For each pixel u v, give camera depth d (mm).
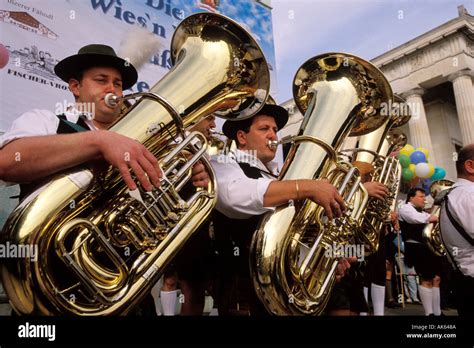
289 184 1343
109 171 1000
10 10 2607
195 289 2072
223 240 1662
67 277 949
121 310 930
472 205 1886
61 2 2908
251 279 1441
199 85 1291
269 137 1765
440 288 4125
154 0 3605
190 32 1457
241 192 1392
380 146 2637
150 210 1043
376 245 2225
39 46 2740
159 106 1098
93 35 3094
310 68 1927
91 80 1341
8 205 2312
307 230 1562
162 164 1082
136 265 982
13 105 2549
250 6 4629
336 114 1729
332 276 1477
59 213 885
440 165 7145
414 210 3701
